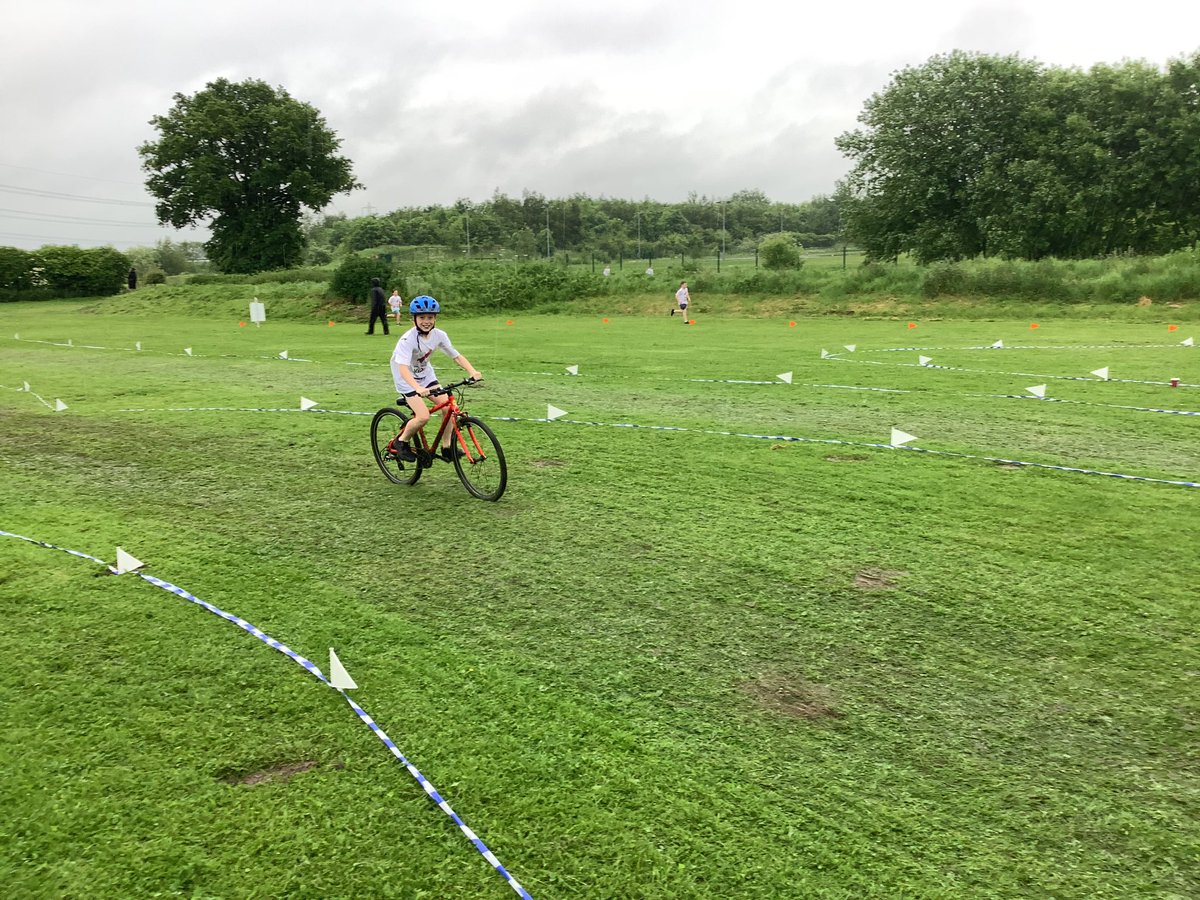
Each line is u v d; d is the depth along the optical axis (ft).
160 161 188.14
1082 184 123.13
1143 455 25.77
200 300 124.67
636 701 12.21
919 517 20.08
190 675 13.04
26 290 168.86
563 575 16.98
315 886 8.69
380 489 23.63
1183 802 9.85
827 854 9.09
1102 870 8.82
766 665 13.21
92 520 21.03
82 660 13.53
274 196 198.49
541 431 30.48
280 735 11.39
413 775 10.48
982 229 126.82
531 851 9.17
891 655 13.46
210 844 9.32
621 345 63.87
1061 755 10.78
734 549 18.22
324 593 16.25
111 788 10.29
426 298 22.31
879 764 10.66
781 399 36.91
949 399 36.11
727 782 10.32
